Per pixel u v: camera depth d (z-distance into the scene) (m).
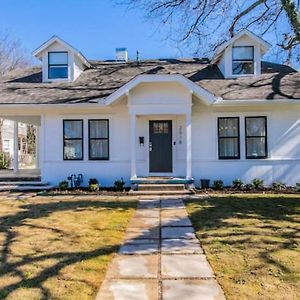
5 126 31.75
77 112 14.32
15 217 8.51
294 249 5.62
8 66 34.81
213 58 15.75
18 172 17.17
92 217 8.50
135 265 5.07
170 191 12.62
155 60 17.73
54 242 6.29
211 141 14.08
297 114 13.94
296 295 3.98
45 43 15.20
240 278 4.50
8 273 4.77
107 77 15.83
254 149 14.14
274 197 11.27
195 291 4.13
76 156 14.43
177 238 6.53
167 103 13.23
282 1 12.60
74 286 4.33
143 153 14.34
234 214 8.55
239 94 13.61
